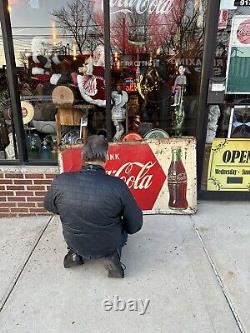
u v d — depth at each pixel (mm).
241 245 2754
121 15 3350
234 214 3248
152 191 3170
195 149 3125
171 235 2896
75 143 3115
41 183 3188
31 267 2518
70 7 3418
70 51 3516
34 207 3285
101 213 2113
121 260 2568
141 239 2838
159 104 3551
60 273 2443
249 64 3070
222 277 2379
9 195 3234
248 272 2430
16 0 3248
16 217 3299
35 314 2082
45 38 3510
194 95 3359
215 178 3441
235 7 2895
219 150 3357
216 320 2020
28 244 2814
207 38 2932
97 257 2357
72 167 3033
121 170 3109
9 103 3160
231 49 3023
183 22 3371
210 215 3227
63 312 2094
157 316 2053
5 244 2822
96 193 2084
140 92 3533
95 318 2045
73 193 2104
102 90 3410
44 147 3408
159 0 3295
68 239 2287
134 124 3557
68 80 3438
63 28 3508
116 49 3443
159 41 3482
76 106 3438
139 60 3520
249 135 3328
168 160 3127
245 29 2955
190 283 2322
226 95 3184
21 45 3420
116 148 3078
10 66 3010
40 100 3398
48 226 3105
